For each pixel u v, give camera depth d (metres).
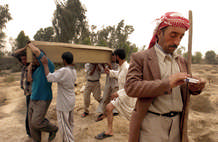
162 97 1.10
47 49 2.36
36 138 2.42
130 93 1.07
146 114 1.14
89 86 3.81
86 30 16.11
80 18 15.00
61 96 2.38
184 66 1.23
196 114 3.64
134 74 1.09
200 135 2.70
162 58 1.11
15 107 4.34
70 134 2.41
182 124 1.17
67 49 2.57
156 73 1.07
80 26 15.29
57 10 14.02
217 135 2.68
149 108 1.12
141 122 1.16
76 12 14.56
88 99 3.86
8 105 4.48
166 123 1.12
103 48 3.23
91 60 2.97
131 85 1.06
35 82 2.28
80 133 2.97
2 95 5.24
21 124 3.29
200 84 1.07
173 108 1.12
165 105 1.10
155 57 1.11
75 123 3.46
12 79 6.93
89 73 3.79
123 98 2.51
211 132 2.75
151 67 1.08
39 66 2.32
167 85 0.92
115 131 3.05
